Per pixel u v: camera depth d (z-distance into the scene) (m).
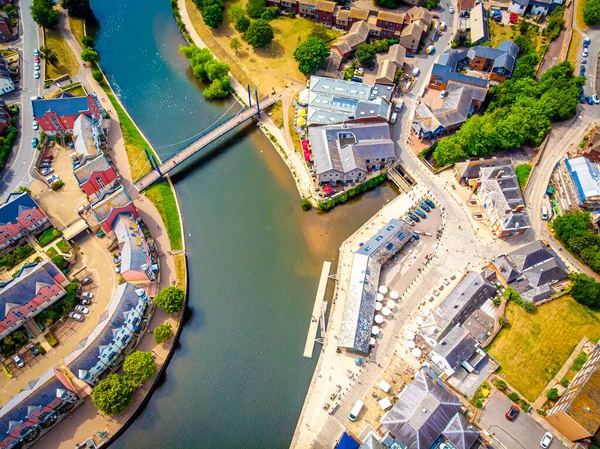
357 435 111.62
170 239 149.00
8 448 107.06
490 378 116.19
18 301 122.19
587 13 189.50
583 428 98.19
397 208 154.62
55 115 166.12
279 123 179.50
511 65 180.25
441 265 139.62
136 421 117.38
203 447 114.06
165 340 126.50
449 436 103.62
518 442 106.69
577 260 136.25
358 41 198.50
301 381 122.62
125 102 193.12
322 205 155.12
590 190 138.38
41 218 145.62
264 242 149.75
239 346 128.88
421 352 122.56
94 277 137.88
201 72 195.00
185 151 168.25
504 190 143.75
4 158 164.00
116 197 143.88
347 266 142.75
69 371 114.75
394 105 179.12
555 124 165.00
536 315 124.81
